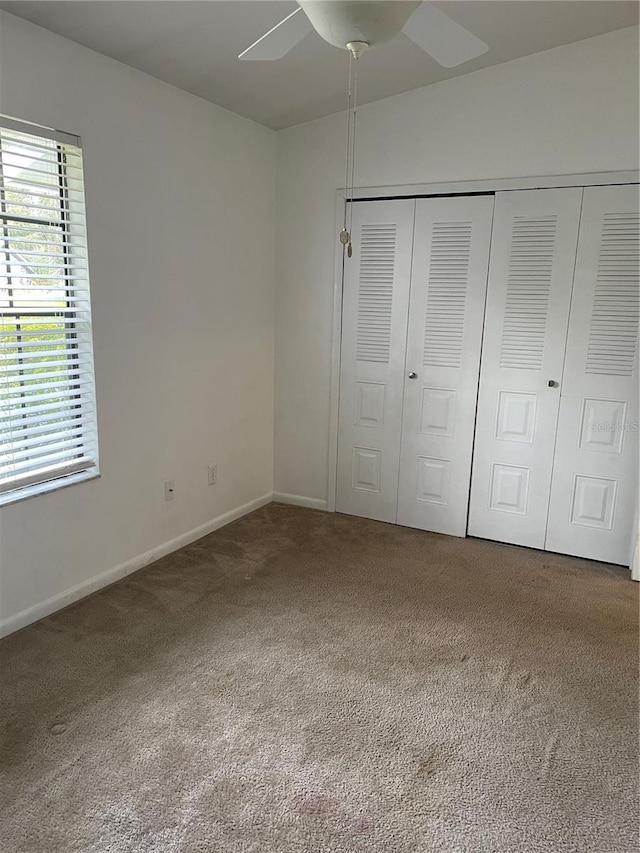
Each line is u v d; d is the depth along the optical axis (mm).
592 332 2953
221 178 3162
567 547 3199
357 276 3447
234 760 1763
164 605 2621
